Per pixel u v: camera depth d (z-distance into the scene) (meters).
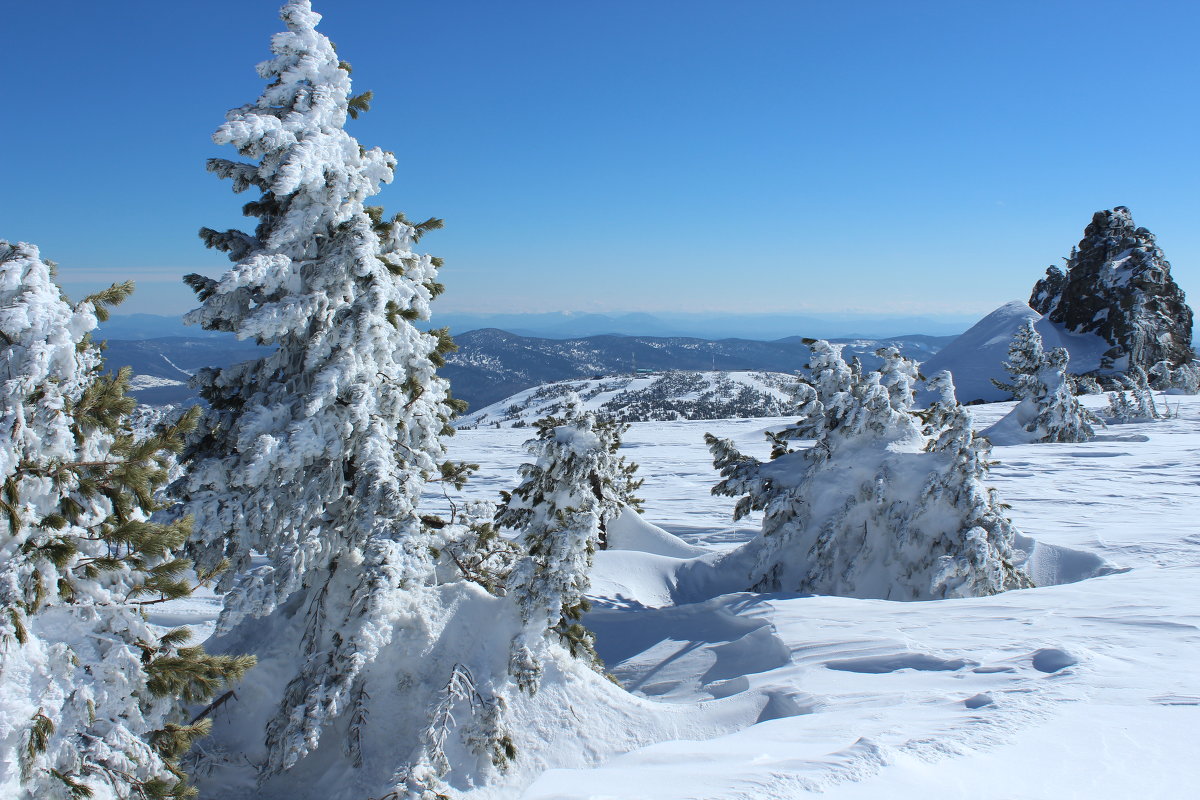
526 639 5.60
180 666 3.96
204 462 5.72
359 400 5.79
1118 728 4.22
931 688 5.46
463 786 4.94
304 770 5.23
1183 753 3.84
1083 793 3.40
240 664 4.25
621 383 198.75
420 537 5.67
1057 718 4.43
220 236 5.95
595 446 6.56
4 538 3.65
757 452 27.05
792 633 7.42
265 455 5.28
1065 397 28.67
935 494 9.65
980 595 9.20
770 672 6.54
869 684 5.78
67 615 3.77
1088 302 60.31
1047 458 23.12
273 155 5.54
